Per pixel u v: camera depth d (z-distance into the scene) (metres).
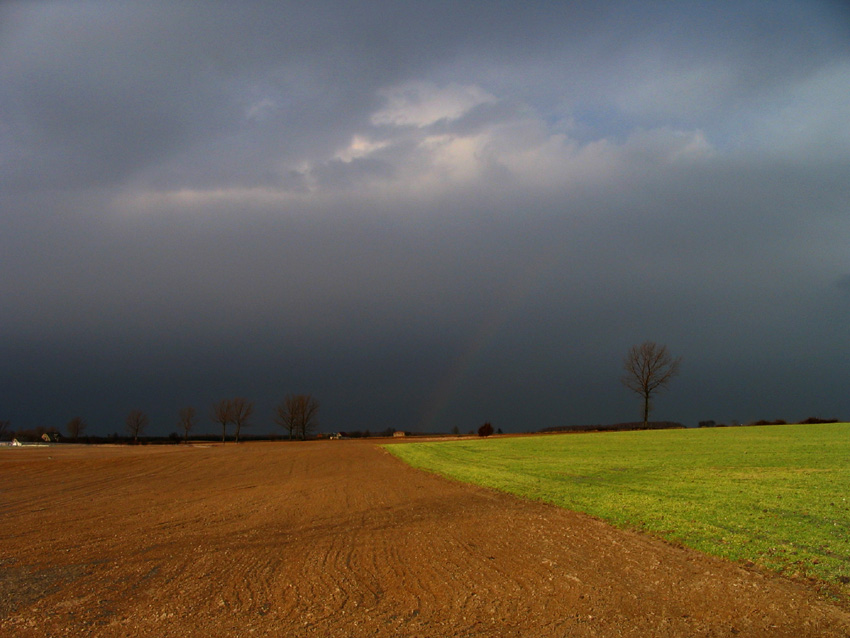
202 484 25.67
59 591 8.94
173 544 12.23
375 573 9.55
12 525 15.24
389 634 6.92
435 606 7.87
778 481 17.61
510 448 40.88
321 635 6.93
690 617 7.18
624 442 42.22
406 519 14.47
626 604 7.70
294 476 28.36
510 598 8.09
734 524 11.61
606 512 13.65
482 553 10.59
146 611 7.93
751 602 7.56
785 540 10.25
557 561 9.85
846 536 10.38
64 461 42.81
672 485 17.61
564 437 55.03
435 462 32.09
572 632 6.85
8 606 8.27
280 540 12.38
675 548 10.30
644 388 81.75
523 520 13.54
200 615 7.72
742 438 40.25
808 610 7.23
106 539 12.98
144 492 22.73
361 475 27.22
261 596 8.47
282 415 120.06
